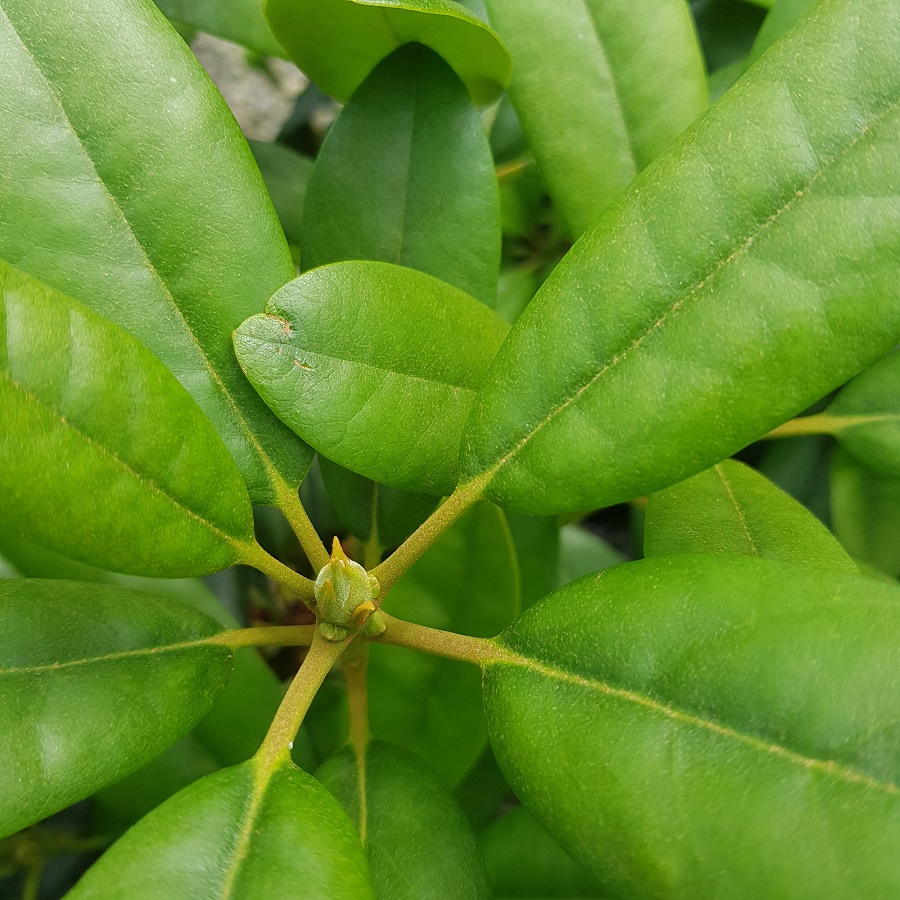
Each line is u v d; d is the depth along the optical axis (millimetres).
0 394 93
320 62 161
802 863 95
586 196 172
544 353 116
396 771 140
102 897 98
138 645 124
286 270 127
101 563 106
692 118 170
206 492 113
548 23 169
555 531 209
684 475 112
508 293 241
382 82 156
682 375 110
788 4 167
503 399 119
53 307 99
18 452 94
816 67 107
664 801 101
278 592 258
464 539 178
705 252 109
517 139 224
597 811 104
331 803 108
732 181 109
